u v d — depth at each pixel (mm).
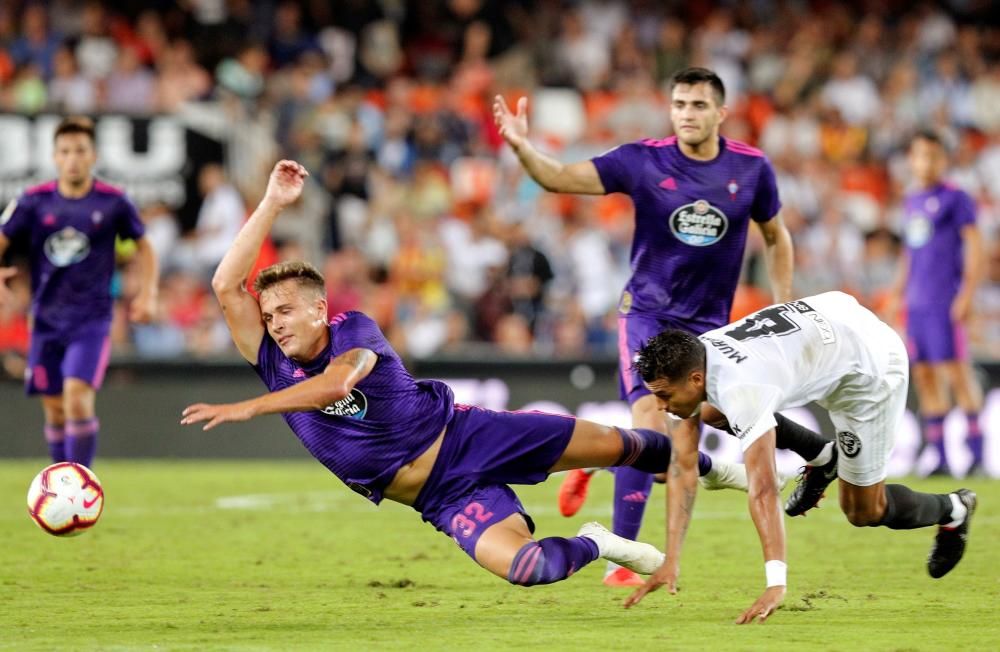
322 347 21562
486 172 70938
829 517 36781
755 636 20469
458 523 21734
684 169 26922
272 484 44875
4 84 71500
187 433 53375
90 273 36375
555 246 64188
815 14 84562
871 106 79938
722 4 84250
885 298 63969
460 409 22516
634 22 82375
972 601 24031
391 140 71000
